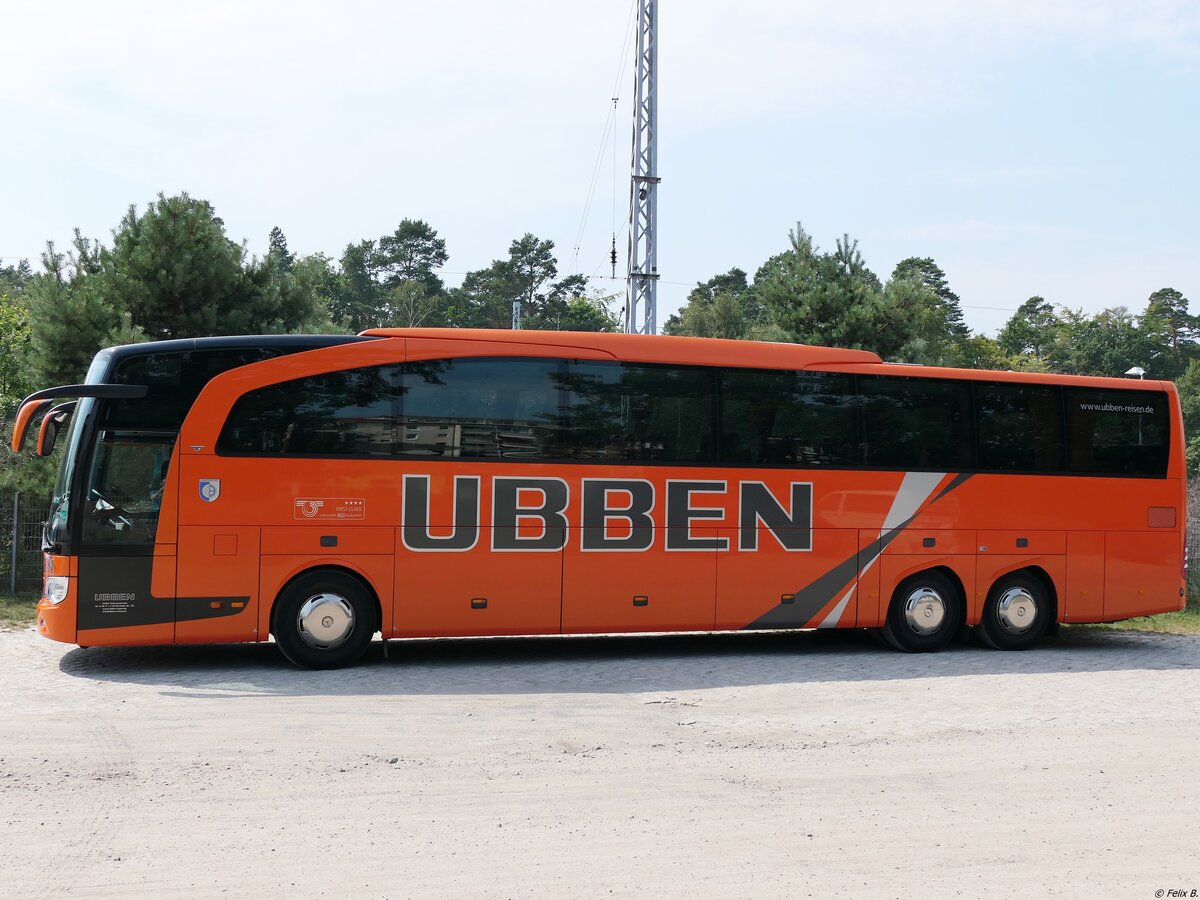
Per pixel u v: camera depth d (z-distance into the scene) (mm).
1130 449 15859
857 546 14469
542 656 14156
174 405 12266
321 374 12648
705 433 13914
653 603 13609
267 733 9148
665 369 13836
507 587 13070
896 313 27750
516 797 7332
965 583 14953
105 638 11969
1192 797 7535
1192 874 5973
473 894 5551
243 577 12281
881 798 7430
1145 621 20000
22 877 5715
